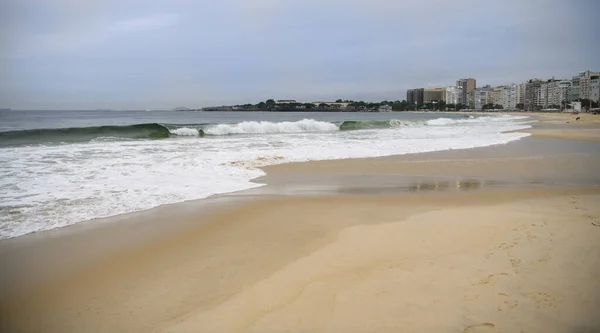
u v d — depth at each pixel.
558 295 3.39
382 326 3.04
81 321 3.27
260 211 6.45
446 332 2.93
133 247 4.84
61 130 18.72
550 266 3.98
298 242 4.96
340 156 13.38
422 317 3.13
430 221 5.78
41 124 31.77
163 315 3.32
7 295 3.67
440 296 3.44
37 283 3.91
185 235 5.27
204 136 21.27
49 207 6.48
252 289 3.71
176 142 16.88
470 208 6.62
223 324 3.16
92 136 19.61
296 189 8.33
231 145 15.81
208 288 3.77
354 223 5.75
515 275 3.79
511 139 21.09
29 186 7.83
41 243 4.96
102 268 4.25
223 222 5.85
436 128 32.97
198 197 7.41
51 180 8.42
